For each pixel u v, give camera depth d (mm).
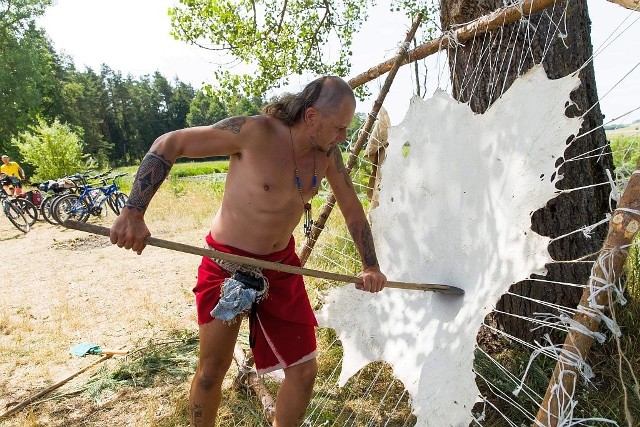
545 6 2336
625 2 1761
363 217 2602
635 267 3316
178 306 5375
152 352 4059
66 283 6488
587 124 3088
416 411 2324
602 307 1590
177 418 3213
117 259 7645
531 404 2867
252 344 2527
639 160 1575
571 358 1618
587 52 3094
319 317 3240
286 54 8477
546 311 3154
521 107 2234
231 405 3289
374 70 3418
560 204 3094
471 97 2982
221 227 2381
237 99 8703
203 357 2424
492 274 2205
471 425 2826
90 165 20781
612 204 3275
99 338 4637
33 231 10773
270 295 2432
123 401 3479
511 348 3234
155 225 10055
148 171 2014
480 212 2393
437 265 2643
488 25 2650
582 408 2750
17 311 5484
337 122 2178
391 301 2869
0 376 3953
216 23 8148
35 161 20078
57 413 3379
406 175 2883
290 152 2262
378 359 2781
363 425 3059
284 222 2354
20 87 33406
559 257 3127
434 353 2385
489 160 2361
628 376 2879
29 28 34344
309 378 2475
